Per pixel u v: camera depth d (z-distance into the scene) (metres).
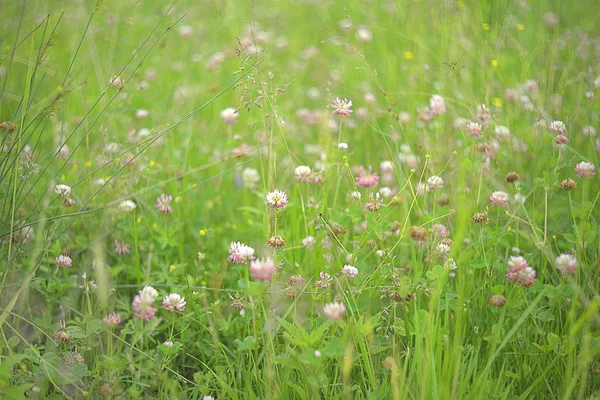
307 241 2.70
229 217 3.42
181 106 4.12
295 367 2.00
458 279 2.34
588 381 2.12
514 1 3.92
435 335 2.11
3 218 2.47
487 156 2.96
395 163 3.05
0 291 2.27
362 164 3.75
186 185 3.47
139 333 2.20
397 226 2.74
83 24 4.03
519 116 3.38
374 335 2.29
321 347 2.09
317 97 4.62
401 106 3.93
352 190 3.22
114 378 2.16
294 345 2.22
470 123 2.96
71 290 2.65
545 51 3.94
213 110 4.40
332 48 4.96
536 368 2.21
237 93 4.36
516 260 2.21
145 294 2.08
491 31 3.87
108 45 4.07
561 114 3.29
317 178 2.87
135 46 4.75
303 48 5.25
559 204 2.86
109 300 2.60
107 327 2.29
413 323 2.21
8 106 3.60
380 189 3.04
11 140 2.57
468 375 2.02
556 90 3.46
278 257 2.32
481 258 2.46
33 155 2.73
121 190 3.16
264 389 2.15
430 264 2.47
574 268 2.23
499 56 3.71
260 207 3.35
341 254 2.72
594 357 2.21
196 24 5.25
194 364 2.52
